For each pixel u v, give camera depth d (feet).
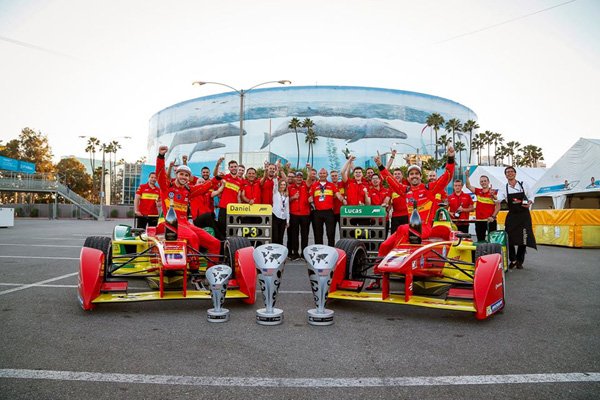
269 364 11.82
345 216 29.43
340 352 12.87
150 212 32.68
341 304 19.71
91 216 182.80
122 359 12.10
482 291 15.76
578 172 59.72
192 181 32.60
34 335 14.23
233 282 19.43
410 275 16.85
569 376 11.10
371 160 290.97
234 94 308.60
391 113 298.76
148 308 18.38
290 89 297.33
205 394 9.89
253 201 34.88
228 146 307.99
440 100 318.86
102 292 17.51
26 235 64.08
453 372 11.33
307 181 35.70
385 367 11.66
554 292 22.59
